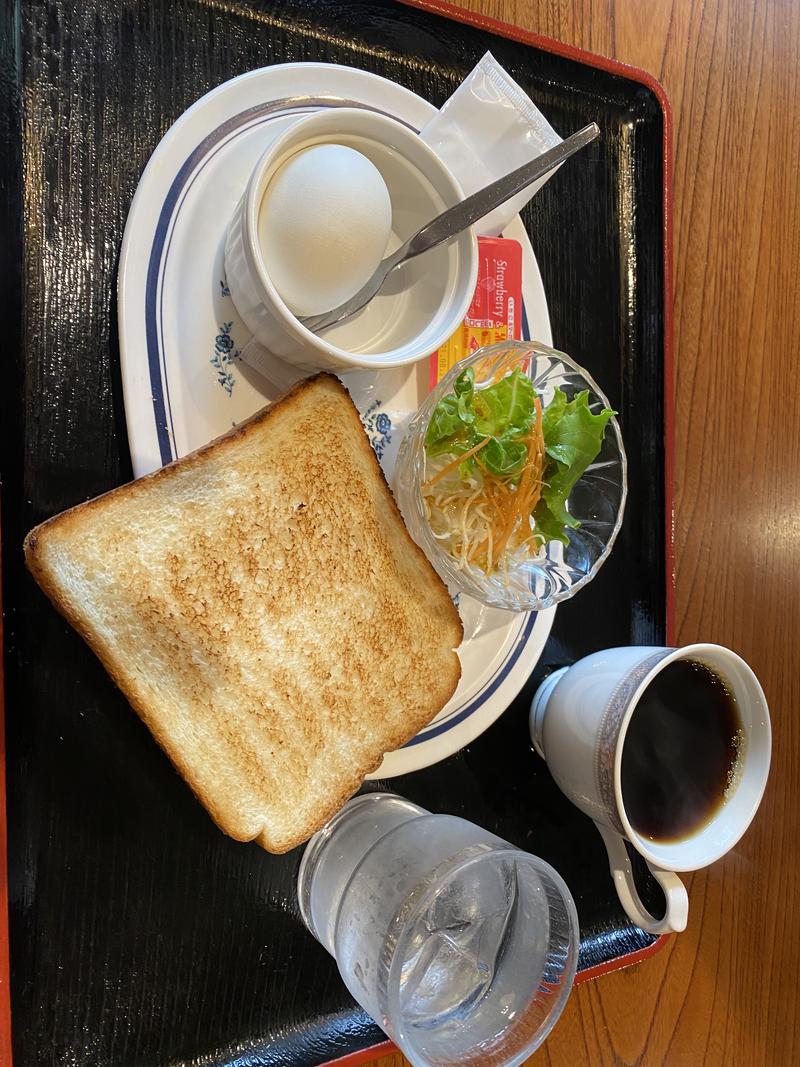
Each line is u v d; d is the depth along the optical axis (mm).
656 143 373
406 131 267
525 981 272
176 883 278
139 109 281
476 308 321
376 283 281
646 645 369
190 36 288
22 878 258
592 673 313
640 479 373
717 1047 392
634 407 373
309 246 251
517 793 339
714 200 413
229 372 290
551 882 261
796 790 424
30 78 266
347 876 280
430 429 295
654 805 320
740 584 417
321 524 293
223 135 281
